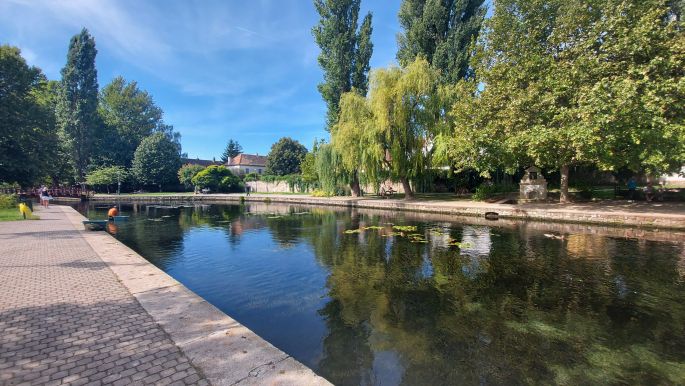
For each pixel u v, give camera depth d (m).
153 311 4.08
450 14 25.72
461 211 18.27
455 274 7.27
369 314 5.26
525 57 15.77
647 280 6.62
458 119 18.59
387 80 22.22
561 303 5.56
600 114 12.07
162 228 15.27
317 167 29.92
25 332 3.46
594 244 9.93
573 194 19.77
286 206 28.62
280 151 59.06
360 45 28.55
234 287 6.68
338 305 5.66
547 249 9.44
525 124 15.00
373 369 3.72
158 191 53.53
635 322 4.82
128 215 21.39
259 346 3.14
